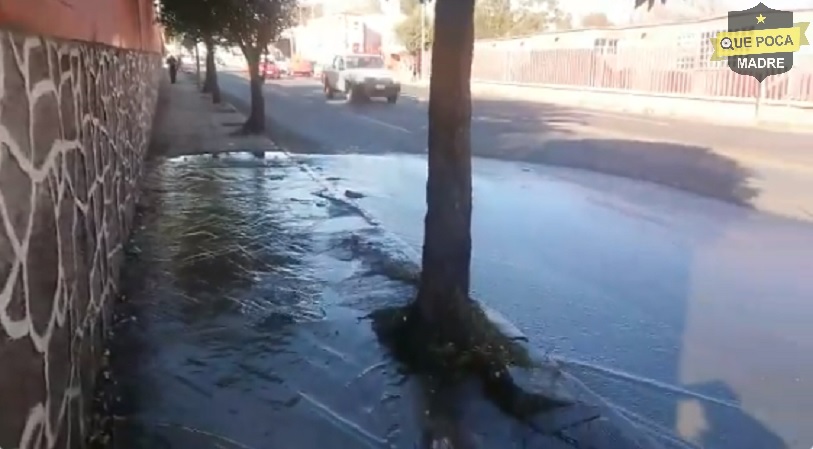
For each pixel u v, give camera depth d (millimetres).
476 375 4047
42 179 2766
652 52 25719
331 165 11844
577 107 24969
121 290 5473
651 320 5031
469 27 4156
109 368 4125
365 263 6164
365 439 3475
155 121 18422
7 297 2203
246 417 3633
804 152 13344
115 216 5711
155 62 19844
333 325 4793
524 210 8484
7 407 2164
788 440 3568
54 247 2924
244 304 5188
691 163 12016
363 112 21859
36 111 2717
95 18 4586
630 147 13977
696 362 4387
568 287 5695
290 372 4125
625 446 3463
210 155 12914
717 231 7480
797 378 4199
